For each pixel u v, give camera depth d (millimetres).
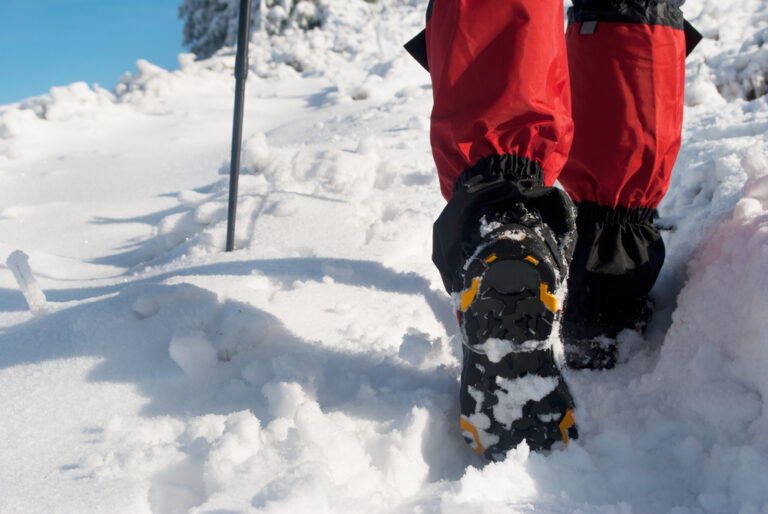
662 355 1189
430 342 1247
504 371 985
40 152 4699
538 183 1046
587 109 1256
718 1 6508
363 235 2010
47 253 2545
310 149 3268
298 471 897
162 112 5879
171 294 1429
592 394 1194
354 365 1259
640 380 1185
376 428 1079
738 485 834
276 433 1029
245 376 1207
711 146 2414
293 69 8289
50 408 1164
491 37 1023
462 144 1038
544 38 1019
